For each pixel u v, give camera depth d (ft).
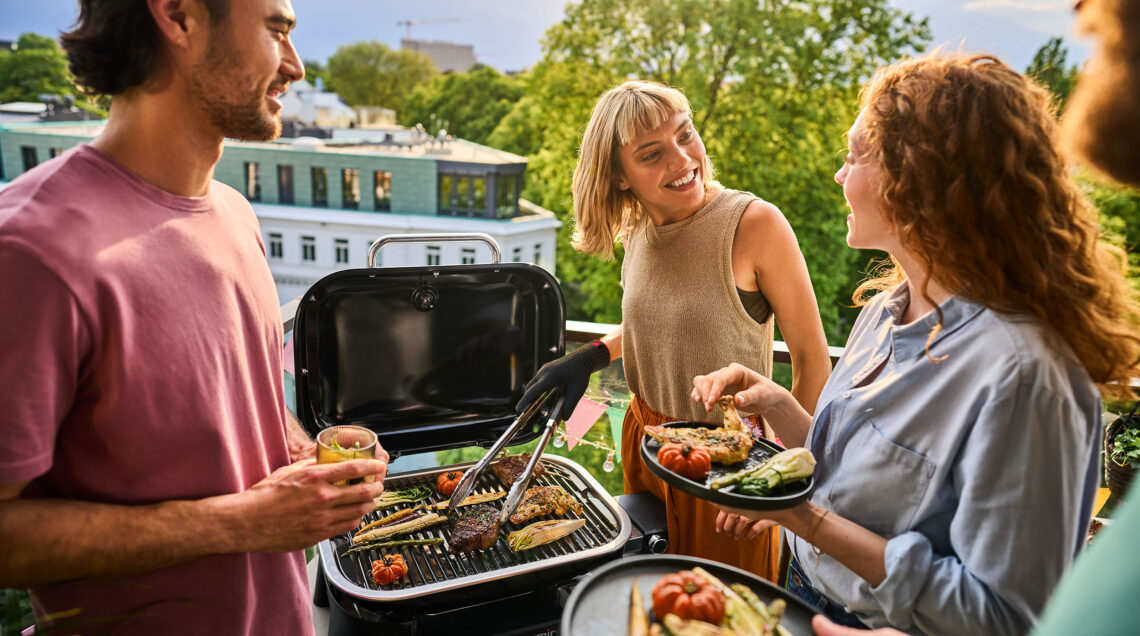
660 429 4.22
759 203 5.39
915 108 3.17
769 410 4.46
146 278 3.01
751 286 5.55
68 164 2.97
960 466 3.13
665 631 2.98
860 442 3.55
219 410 3.29
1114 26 1.80
